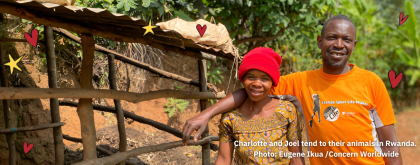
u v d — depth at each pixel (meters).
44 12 1.51
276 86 1.82
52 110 2.74
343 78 1.75
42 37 3.48
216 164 1.79
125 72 4.45
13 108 3.08
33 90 1.60
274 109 1.74
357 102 1.69
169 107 4.82
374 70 6.67
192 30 2.17
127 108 4.51
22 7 1.42
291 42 5.64
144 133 4.40
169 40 1.75
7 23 3.25
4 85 2.41
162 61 4.84
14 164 2.38
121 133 2.64
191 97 2.77
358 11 6.64
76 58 4.04
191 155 4.15
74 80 4.13
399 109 6.78
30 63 3.47
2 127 2.82
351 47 1.67
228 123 1.75
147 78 4.69
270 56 1.64
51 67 2.56
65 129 3.84
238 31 4.34
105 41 4.04
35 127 2.48
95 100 4.36
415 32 6.54
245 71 1.63
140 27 1.56
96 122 4.26
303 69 5.64
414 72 6.63
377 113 1.74
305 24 4.51
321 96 1.77
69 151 3.60
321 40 1.79
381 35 6.82
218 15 3.92
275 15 3.98
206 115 1.64
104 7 2.94
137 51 4.53
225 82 5.19
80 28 1.76
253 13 4.11
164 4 3.37
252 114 1.74
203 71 3.10
